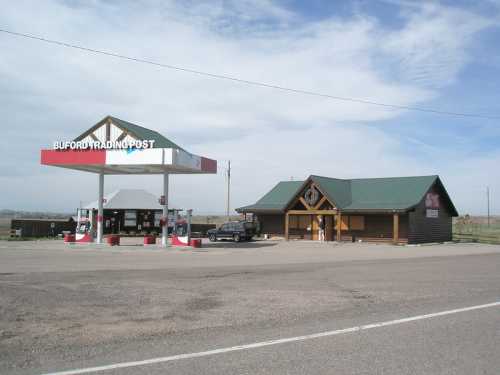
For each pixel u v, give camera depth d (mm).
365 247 37406
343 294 13320
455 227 83562
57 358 7184
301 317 10266
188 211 34844
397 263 23156
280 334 8727
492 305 11844
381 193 45188
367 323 9688
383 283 15672
